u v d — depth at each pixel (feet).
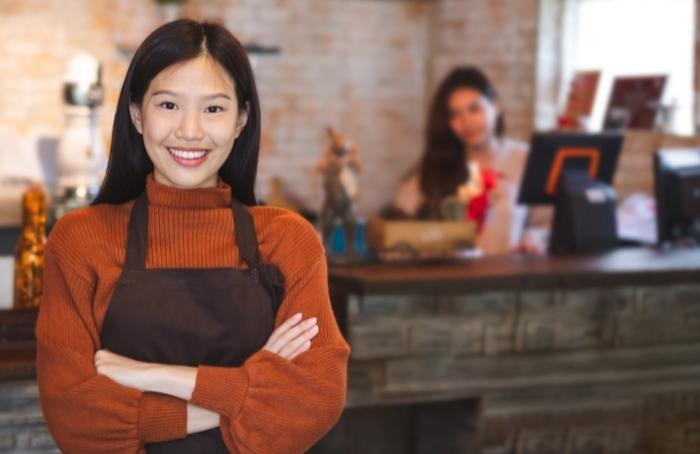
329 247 12.66
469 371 11.87
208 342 6.37
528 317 12.12
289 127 25.05
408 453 12.55
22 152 22.03
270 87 24.88
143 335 6.32
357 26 25.25
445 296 11.71
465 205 13.53
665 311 12.87
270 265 6.59
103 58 23.61
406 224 12.87
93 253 6.48
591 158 15.33
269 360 6.36
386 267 12.30
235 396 6.24
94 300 6.46
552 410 12.34
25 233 9.46
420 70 25.59
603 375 12.52
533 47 22.91
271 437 6.32
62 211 16.51
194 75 6.46
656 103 20.85
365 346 11.44
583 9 23.06
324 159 12.69
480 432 11.98
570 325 12.34
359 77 25.44
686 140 20.42
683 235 15.58
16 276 9.46
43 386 6.35
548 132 15.10
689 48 21.03
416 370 11.64
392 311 11.52
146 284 6.38
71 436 6.26
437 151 18.79
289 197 24.17
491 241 18.79
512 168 19.11
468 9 24.11
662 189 15.37
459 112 18.61
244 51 6.76
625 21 22.24
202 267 6.52
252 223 6.73
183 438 6.40
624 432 12.73
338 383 6.50
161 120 6.48
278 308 6.65
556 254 14.14
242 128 6.96
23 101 23.26
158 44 6.48
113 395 6.19
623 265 12.91
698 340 13.10
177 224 6.57
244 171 7.03
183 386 6.21
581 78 21.49
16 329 9.10
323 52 25.11
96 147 17.37
